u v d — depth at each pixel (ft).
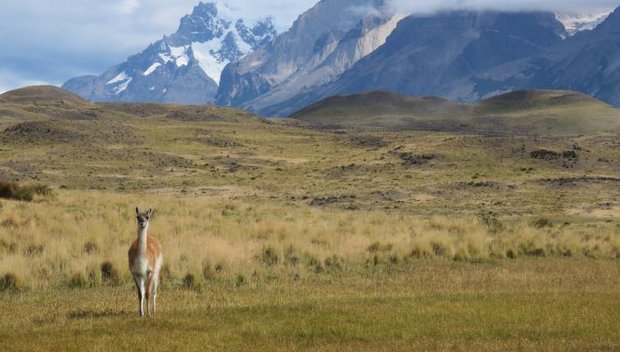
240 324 159.74
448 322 160.97
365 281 241.35
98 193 576.61
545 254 322.34
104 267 238.89
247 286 228.22
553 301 187.11
